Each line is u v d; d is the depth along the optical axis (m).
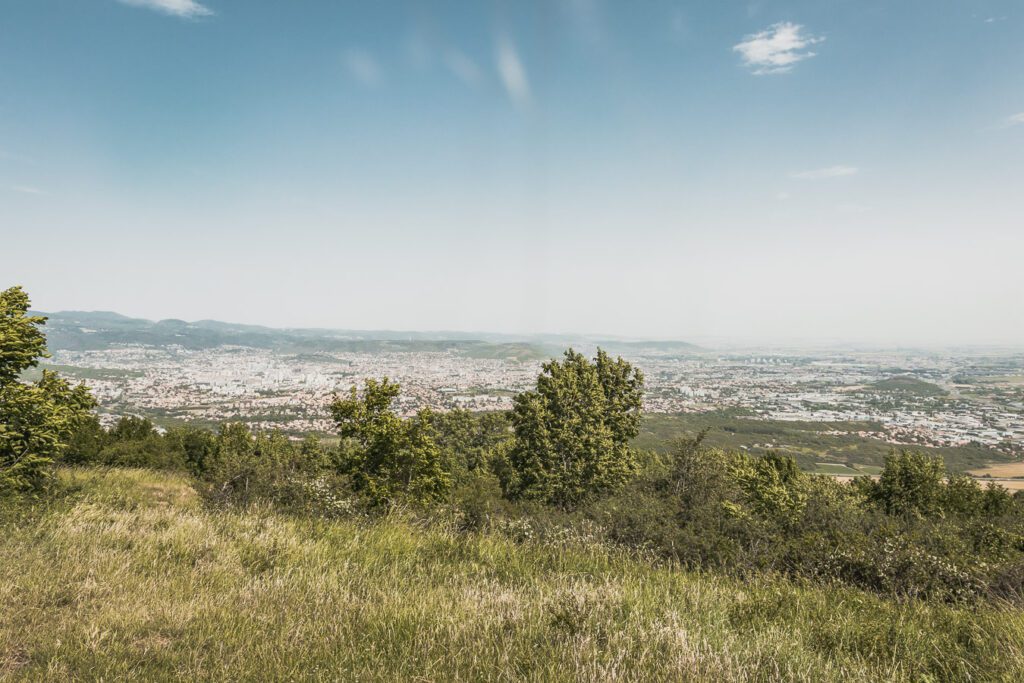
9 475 8.48
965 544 7.61
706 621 4.77
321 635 4.32
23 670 3.54
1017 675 3.84
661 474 16.05
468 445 37.81
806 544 7.62
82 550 6.01
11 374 9.47
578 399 24.97
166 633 4.28
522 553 6.95
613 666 3.70
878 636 4.59
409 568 6.23
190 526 7.32
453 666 3.81
